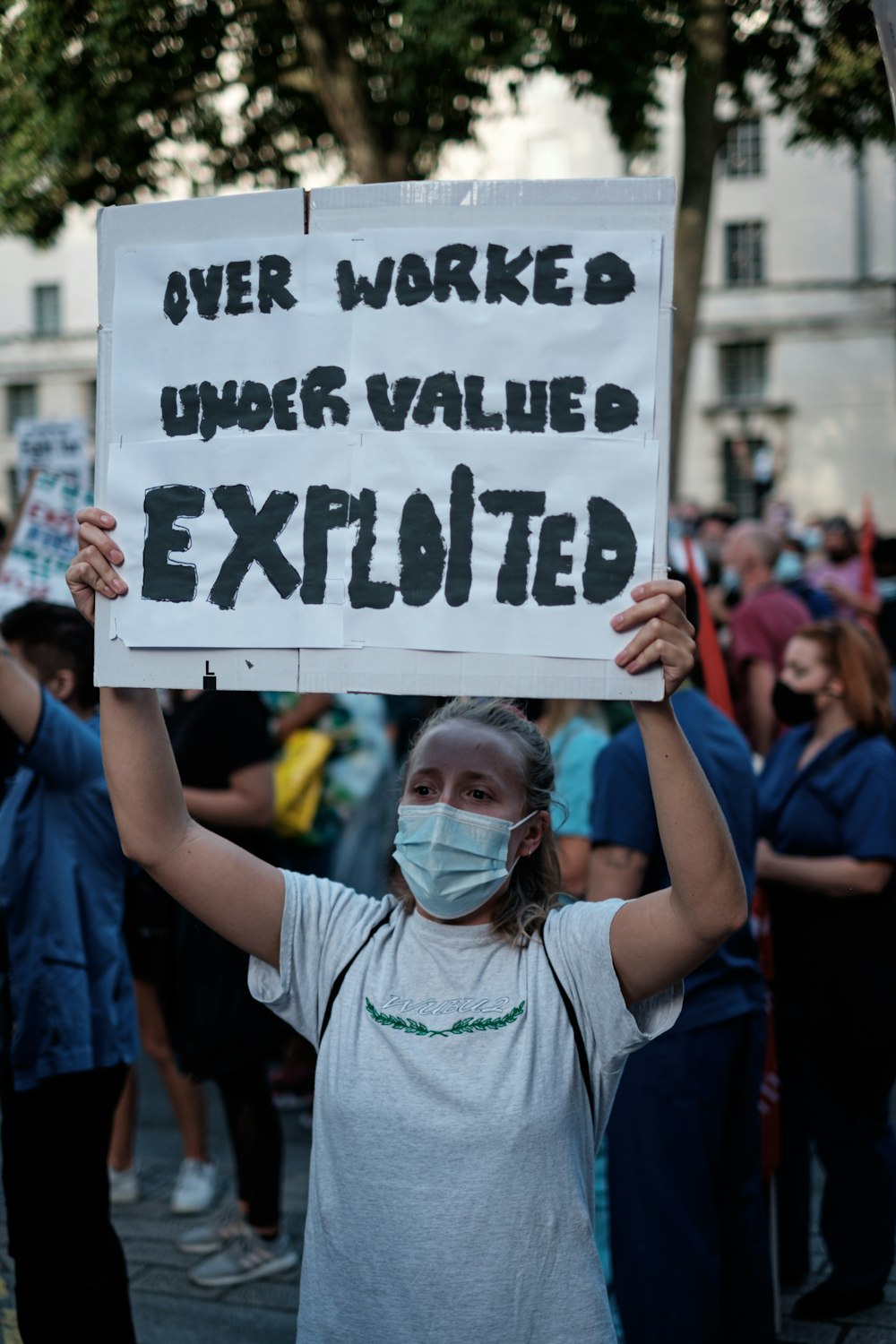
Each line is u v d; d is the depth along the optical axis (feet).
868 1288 11.23
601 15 24.32
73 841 9.68
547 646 5.70
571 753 11.28
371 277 5.90
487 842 6.24
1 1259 9.93
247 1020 11.84
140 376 6.13
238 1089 12.19
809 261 90.33
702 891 5.77
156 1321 11.45
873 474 90.43
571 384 5.74
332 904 6.61
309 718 17.54
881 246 89.25
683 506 47.93
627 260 5.74
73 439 18.30
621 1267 9.06
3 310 100.63
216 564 5.99
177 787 6.49
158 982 12.32
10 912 9.37
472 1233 5.77
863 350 90.07
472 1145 5.83
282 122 32.30
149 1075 19.04
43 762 9.45
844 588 25.95
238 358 6.02
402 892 6.82
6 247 100.01
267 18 28.14
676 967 5.98
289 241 5.98
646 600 5.60
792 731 12.25
